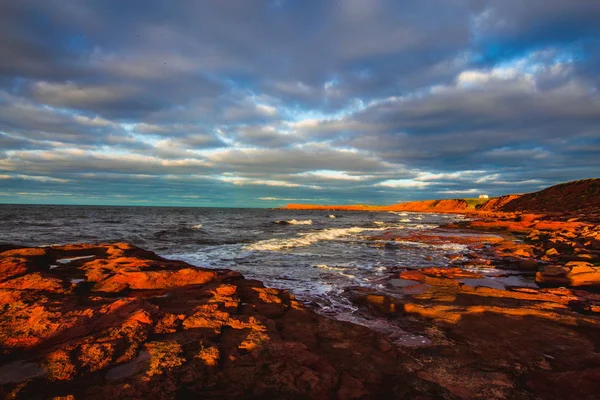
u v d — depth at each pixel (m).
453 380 5.26
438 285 12.05
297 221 65.56
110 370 4.52
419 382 5.12
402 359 5.97
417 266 16.67
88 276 9.92
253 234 33.50
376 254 20.77
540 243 25.27
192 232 33.31
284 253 20.22
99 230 31.97
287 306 8.58
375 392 4.70
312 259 18.22
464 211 145.50
